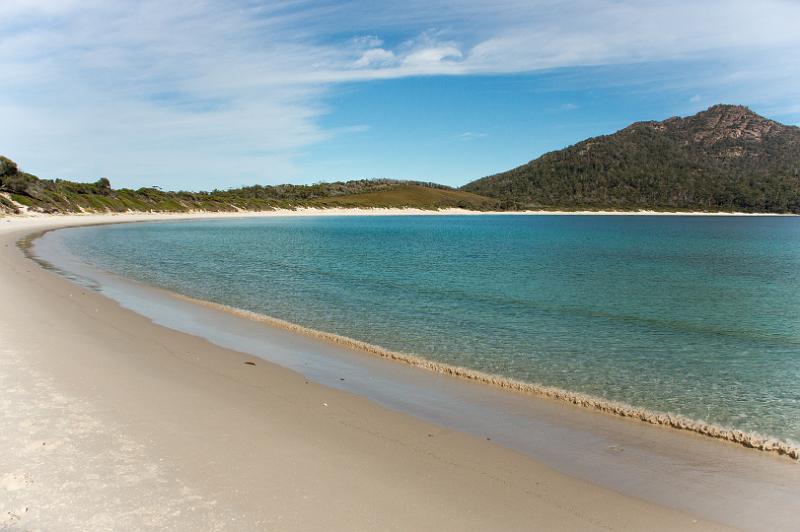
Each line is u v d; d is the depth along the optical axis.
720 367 12.44
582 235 81.19
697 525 5.49
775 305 21.53
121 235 60.75
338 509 5.28
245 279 25.97
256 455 6.46
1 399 7.71
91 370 9.58
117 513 4.88
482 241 64.75
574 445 7.65
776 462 7.25
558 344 14.35
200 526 4.74
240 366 10.88
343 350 12.90
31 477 5.46
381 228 103.69
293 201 177.62
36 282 20.64
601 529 5.28
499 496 5.87
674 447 7.70
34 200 91.88
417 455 6.89
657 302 21.97
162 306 17.66
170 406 8.02
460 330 15.73
